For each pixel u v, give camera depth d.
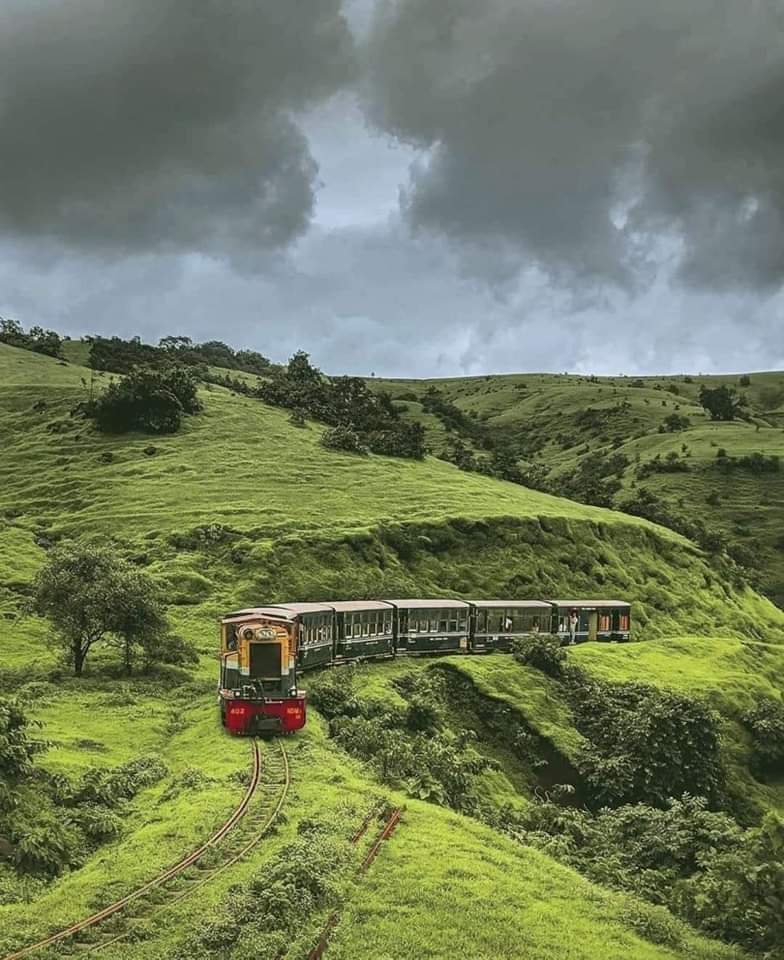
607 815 30.70
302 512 81.50
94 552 49.34
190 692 42.94
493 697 48.50
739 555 117.50
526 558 83.31
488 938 17.05
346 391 137.75
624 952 17.45
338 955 15.84
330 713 40.44
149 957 15.19
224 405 120.12
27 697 39.34
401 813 24.19
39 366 143.88
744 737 51.50
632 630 79.19
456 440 166.88
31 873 19.84
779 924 18.91
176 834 21.39
